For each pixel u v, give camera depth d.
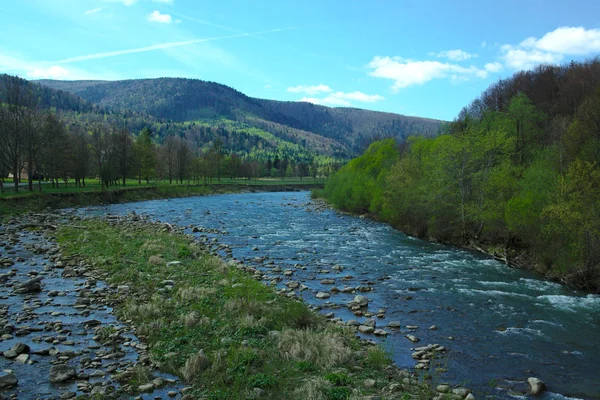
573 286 25.22
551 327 18.03
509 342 16.25
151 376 11.38
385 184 56.81
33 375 11.05
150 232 37.78
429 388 11.84
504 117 49.31
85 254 27.09
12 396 9.91
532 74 80.56
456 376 13.07
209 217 57.09
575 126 37.56
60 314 16.12
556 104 63.88
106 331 14.42
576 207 25.64
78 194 67.19
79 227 39.09
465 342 16.09
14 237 33.06
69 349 12.91
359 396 10.47
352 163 80.06
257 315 16.55
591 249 24.66
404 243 39.91
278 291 21.73
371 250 35.91
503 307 20.77
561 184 27.80
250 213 64.50
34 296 18.34
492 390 12.24
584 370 13.86
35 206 53.44
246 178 182.12
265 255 32.25
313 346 13.39
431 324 18.12
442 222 41.78
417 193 44.19
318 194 97.56
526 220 30.22
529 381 12.69
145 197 85.50
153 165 106.06
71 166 74.38
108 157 87.38
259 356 12.62
